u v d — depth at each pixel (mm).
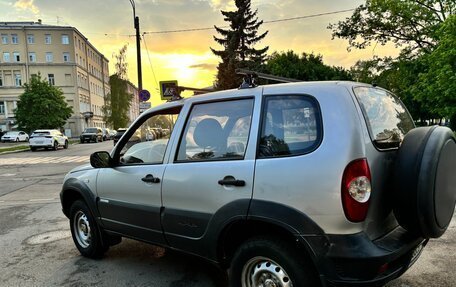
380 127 2602
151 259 4234
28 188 9617
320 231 2270
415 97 16578
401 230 2543
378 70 22719
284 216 2377
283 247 2428
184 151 3148
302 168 2354
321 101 2432
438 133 2396
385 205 2428
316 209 2281
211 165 2850
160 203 3240
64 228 5660
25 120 41969
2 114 60438
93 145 32781
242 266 2648
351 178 2223
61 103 43688
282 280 2457
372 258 2164
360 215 2225
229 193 2678
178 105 3340
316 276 2367
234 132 2822
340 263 2221
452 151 2494
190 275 3748
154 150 3490
